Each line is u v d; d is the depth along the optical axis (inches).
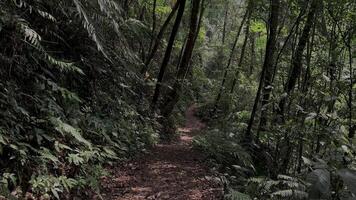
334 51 282.4
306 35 324.8
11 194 175.0
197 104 1139.3
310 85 286.4
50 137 229.1
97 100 350.3
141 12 709.9
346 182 135.6
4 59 221.3
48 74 271.4
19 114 225.1
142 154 374.0
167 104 604.7
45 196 197.5
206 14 1115.9
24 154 200.1
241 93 935.0
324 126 210.7
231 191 206.5
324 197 139.2
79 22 303.3
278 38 421.4
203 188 286.0
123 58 413.1
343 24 294.0
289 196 179.0
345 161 168.9
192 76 1188.5
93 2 300.4
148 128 462.9
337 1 283.1
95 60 345.1
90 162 264.7
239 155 370.0
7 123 213.6
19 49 234.1
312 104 263.4
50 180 201.8
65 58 312.8
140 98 542.0
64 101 280.4
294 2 363.6
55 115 253.8
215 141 433.1
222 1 975.6
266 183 199.0
